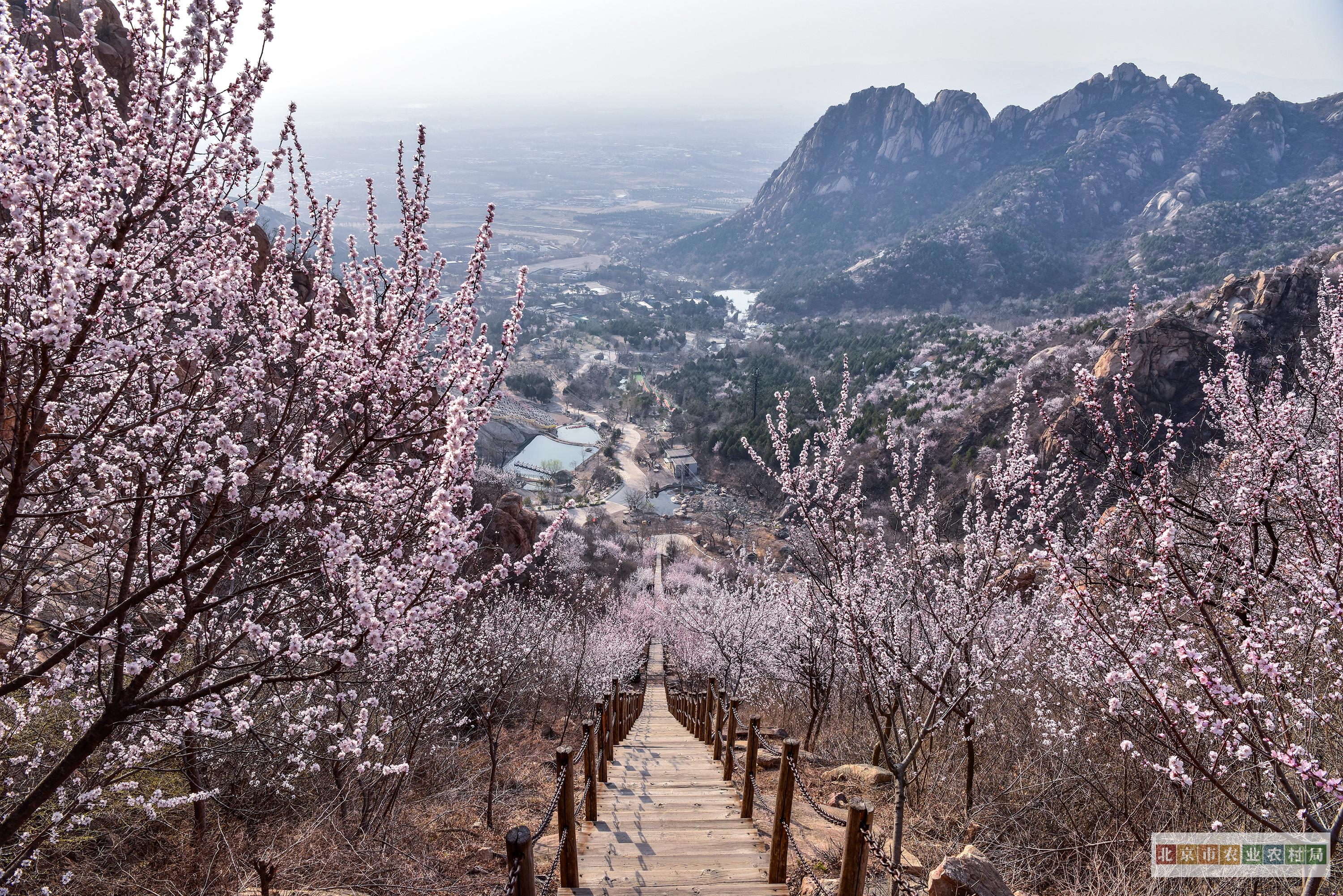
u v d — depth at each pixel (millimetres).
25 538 4039
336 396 3701
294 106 3795
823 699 9180
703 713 11023
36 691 4531
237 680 3225
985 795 6094
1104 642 3984
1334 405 4305
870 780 7004
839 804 6605
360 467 4105
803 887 4574
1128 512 4332
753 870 4930
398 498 3822
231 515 3525
